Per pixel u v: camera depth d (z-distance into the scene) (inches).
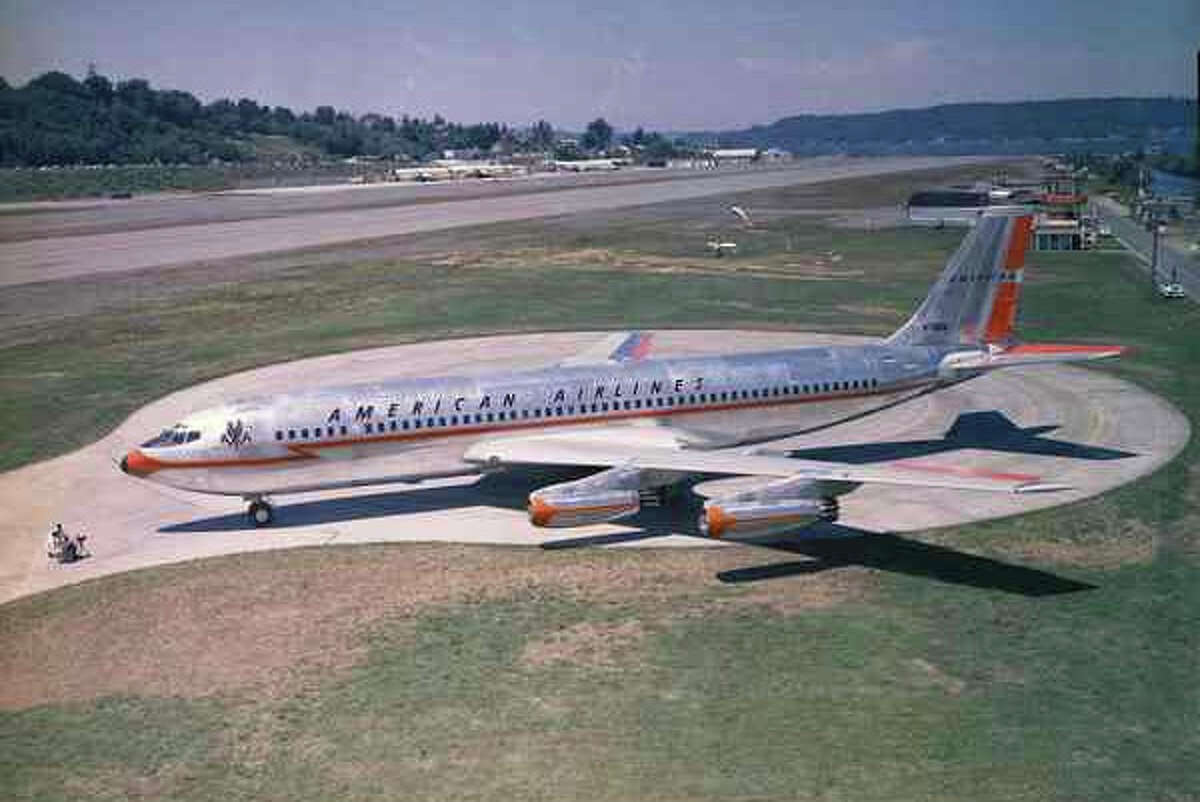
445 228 6422.2
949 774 939.3
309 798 934.4
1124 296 3587.6
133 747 1029.2
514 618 1301.7
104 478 1927.9
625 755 986.7
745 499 1435.8
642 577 1427.2
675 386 1760.6
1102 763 951.0
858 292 3858.3
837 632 1239.5
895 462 1914.4
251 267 4768.7
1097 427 2101.4
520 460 1604.3
